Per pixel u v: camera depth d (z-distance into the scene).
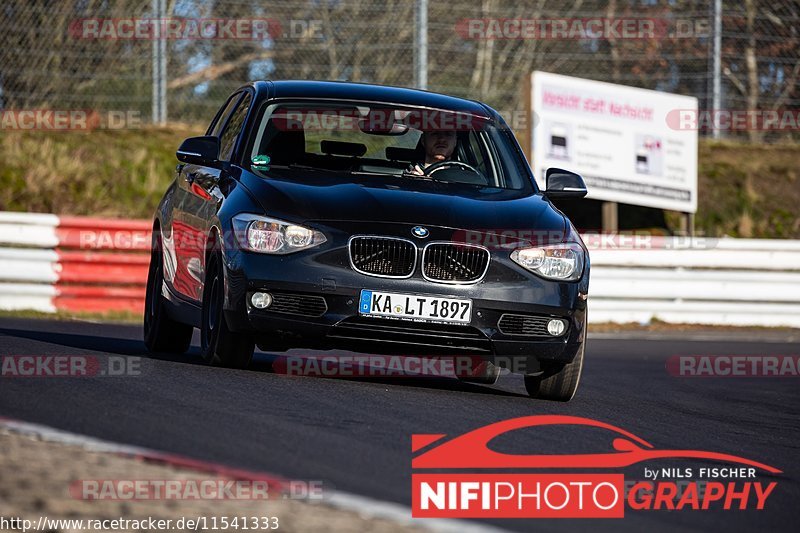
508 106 62.38
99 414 18.27
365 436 18.06
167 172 57.84
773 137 70.31
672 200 60.34
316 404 20.83
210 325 24.52
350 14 60.22
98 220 45.56
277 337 23.17
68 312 44.34
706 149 69.19
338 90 28.05
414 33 59.91
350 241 22.92
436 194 24.66
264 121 26.56
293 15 60.44
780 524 14.96
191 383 22.14
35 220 44.78
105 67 58.53
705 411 26.09
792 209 66.06
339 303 22.80
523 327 23.62
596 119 58.28
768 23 65.19
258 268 22.81
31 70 57.53
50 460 14.35
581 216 63.19
